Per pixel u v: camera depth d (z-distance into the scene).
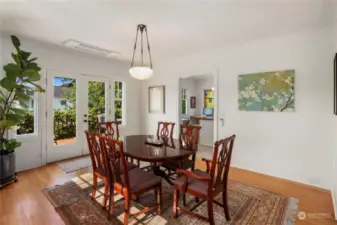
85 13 2.34
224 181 1.97
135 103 5.35
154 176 2.13
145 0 2.05
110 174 2.00
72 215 2.07
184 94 7.00
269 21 2.54
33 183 2.86
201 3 2.11
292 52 2.99
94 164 2.34
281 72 3.09
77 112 4.19
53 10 2.27
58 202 2.33
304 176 2.94
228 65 3.70
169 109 4.79
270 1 2.06
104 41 3.33
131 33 2.97
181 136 2.95
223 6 2.17
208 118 5.48
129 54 4.16
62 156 3.98
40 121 3.63
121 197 2.45
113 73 4.81
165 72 4.85
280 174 3.16
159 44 3.50
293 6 2.16
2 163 2.71
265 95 3.26
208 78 7.10
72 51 3.95
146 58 4.52
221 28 2.77
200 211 2.16
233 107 3.65
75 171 3.35
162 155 2.15
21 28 2.80
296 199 2.44
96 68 4.47
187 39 3.24
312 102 2.85
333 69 2.63
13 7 2.20
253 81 3.38
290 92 3.01
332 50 2.67
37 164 3.60
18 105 3.25
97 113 4.55
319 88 2.79
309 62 2.85
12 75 2.70
